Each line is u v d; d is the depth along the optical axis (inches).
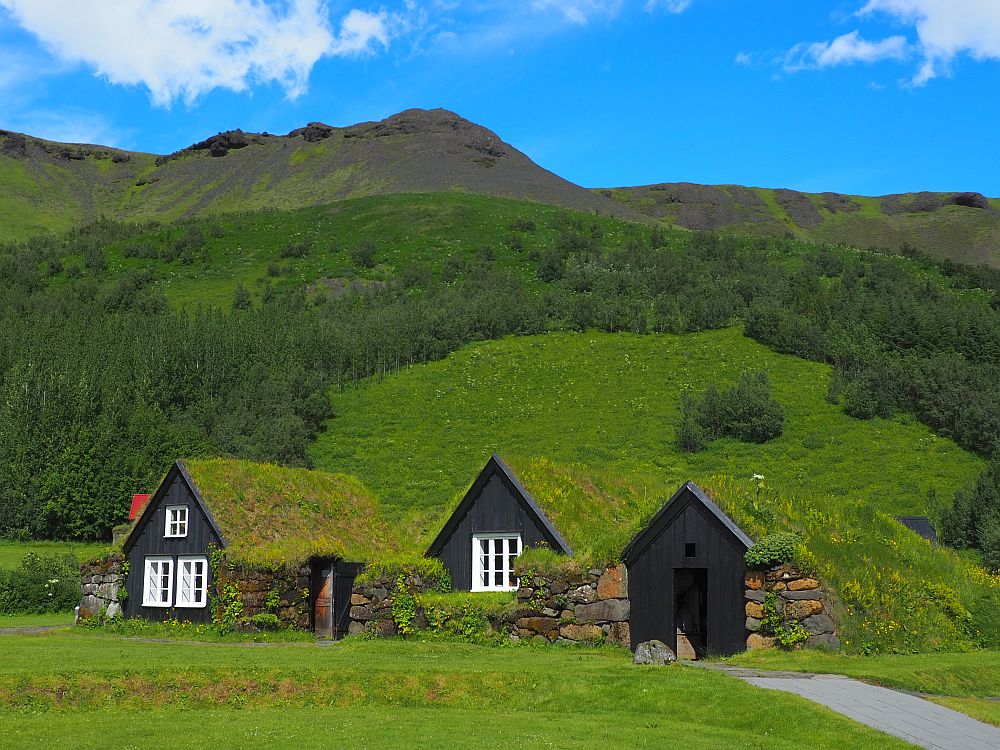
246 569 1241.4
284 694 743.7
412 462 3129.9
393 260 6092.5
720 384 3636.8
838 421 3297.2
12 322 4490.7
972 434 3038.9
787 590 926.4
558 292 5009.8
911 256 5994.1
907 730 610.5
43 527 2672.2
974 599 1037.2
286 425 3245.6
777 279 5019.7
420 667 802.8
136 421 3038.9
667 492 1110.4
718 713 661.9
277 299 5319.9
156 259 6314.0
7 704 691.4
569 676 762.8
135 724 644.7
